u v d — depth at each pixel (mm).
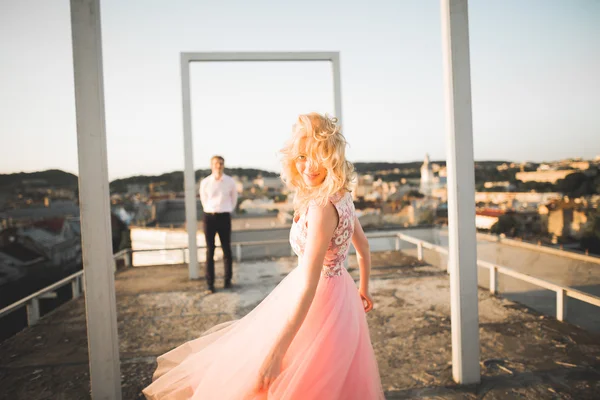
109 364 1962
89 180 1897
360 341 1238
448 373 2482
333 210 1109
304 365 1101
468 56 2195
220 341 1460
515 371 2484
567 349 2801
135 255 6836
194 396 1224
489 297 4125
